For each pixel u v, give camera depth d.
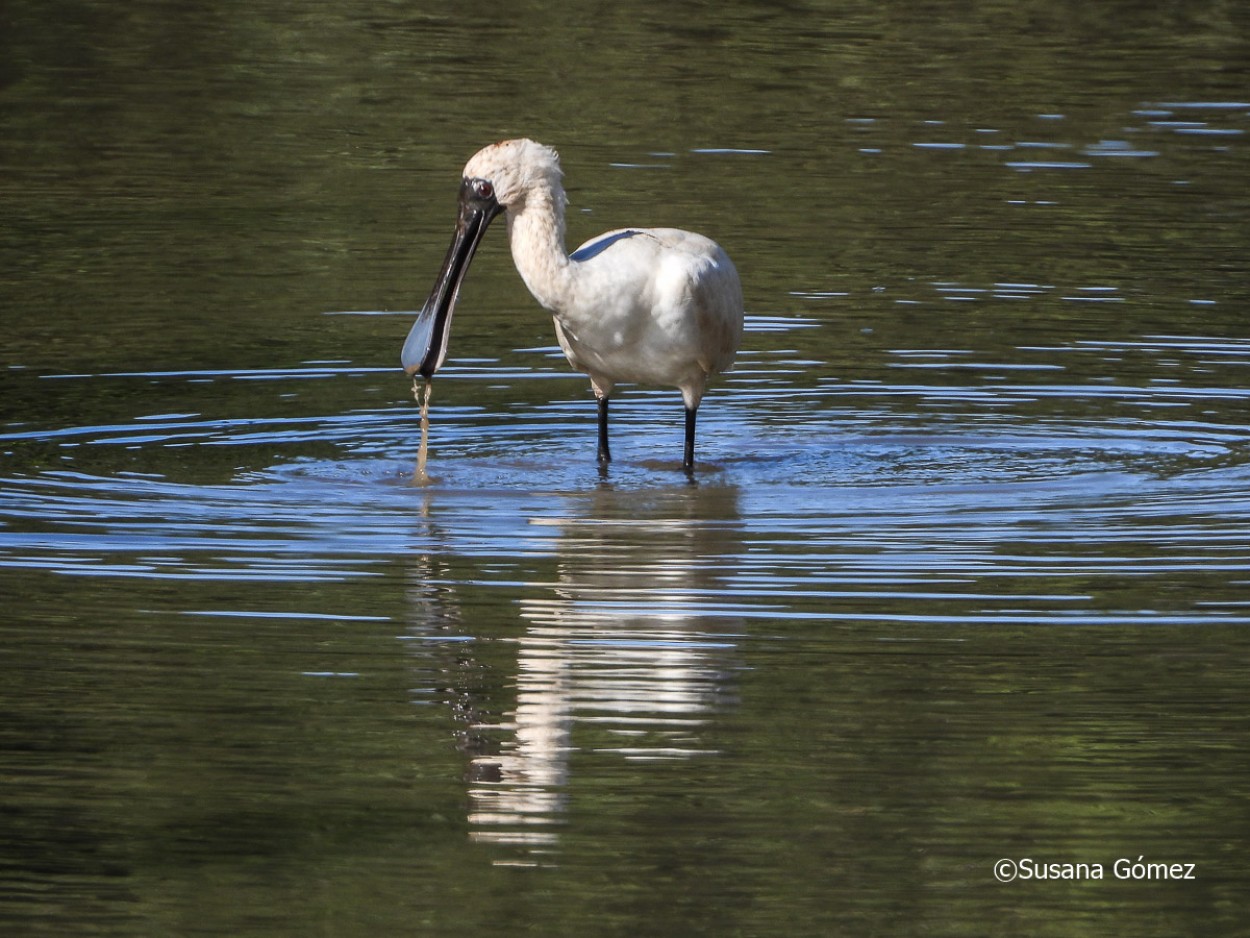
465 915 8.68
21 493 14.14
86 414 16.28
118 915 8.66
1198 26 34.00
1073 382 17.62
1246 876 9.06
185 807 9.59
